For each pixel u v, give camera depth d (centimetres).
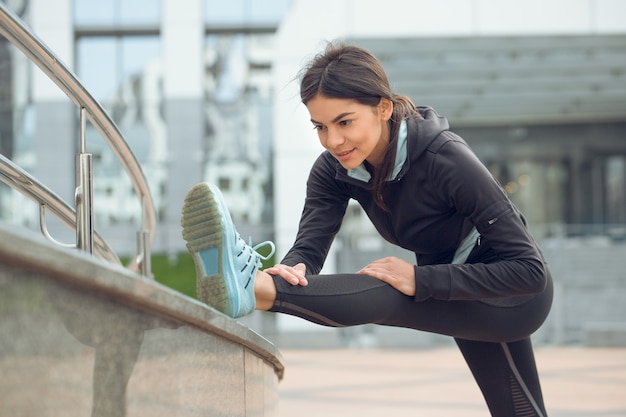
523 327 269
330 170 278
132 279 162
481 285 242
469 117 2005
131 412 172
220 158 1588
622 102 1870
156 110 1602
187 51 1598
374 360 1140
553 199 2102
